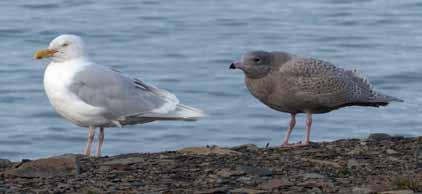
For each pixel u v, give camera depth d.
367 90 15.41
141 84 16.52
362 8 40.84
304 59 15.05
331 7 41.31
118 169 12.42
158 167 12.48
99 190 11.33
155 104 16.30
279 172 12.19
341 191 11.23
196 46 33.78
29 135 23.69
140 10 39.88
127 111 16.06
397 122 24.97
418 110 26.14
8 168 12.64
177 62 31.31
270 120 24.91
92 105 15.88
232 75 29.41
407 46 33.81
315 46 34.06
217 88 28.08
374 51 33.09
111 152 22.23
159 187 11.48
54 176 12.11
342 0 42.50
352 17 38.97
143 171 12.29
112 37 35.06
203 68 30.47
